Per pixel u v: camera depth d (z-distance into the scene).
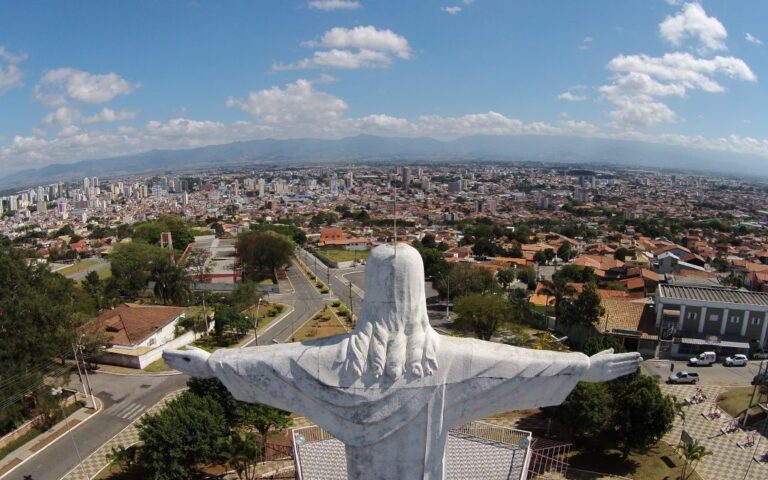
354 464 21.05
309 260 136.75
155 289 86.06
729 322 65.00
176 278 85.06
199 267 111.31
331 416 20.55
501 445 35.50
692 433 45.16
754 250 145.38
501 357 20.11
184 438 34.47
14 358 46.25
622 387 40.16
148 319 67.69
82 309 67.06
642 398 38.22
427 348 20.16
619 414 39.09
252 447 35.97
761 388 49.78
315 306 91.88
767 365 57.50
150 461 34.88
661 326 66.50
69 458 41.94
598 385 40.44
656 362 63.16
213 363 21.02
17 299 48.97
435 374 19.98
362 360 20.02
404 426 20.25
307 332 76.69
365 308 20.89
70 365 59.59
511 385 20.05
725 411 49.47
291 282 111.25
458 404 20.36
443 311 86.31
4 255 54.72
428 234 160.00
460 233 176.50
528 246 139.88
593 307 65.69
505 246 144.62
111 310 71.44
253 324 77.12
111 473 39.56
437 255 106.12
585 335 68.56
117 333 63.62
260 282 109.31
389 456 20.70
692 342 64.00
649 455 41.09
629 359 20.36
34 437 45.03
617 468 39.25
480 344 20.92
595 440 42.88
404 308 20.33
